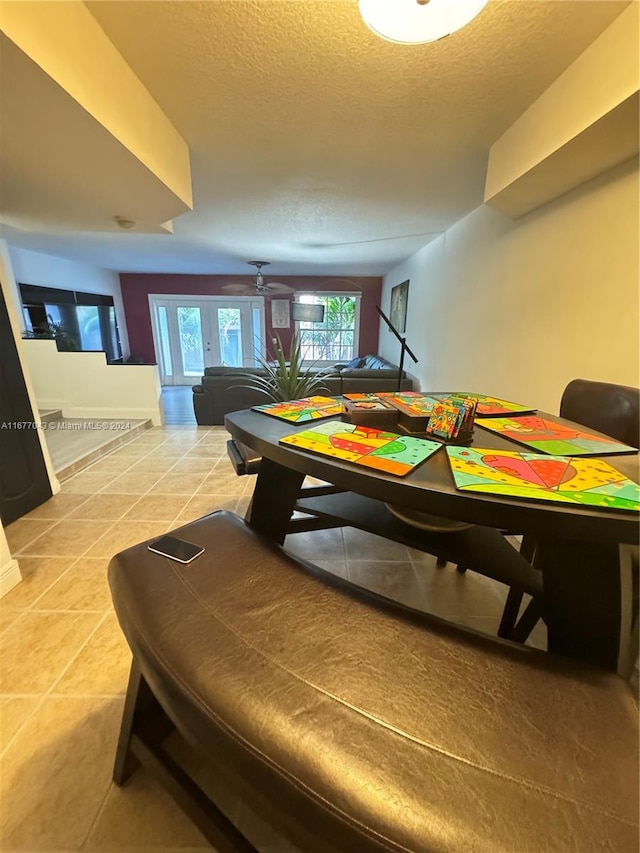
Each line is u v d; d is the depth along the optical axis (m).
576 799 0.42
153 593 0.73
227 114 1.62
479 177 2.22
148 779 0.88
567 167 1.47
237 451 1.53
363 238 3.75
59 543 1.88
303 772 0.46
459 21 0.93
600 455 0.87
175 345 7.11
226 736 0.51
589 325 1.61
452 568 1.74
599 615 0.75
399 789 0.43
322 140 1.82
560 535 0.62
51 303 4.84
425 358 4.01
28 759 0.91
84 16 1.10
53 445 3.23
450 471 0.76
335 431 1.04
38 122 1.21
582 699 0.54
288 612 0.69
